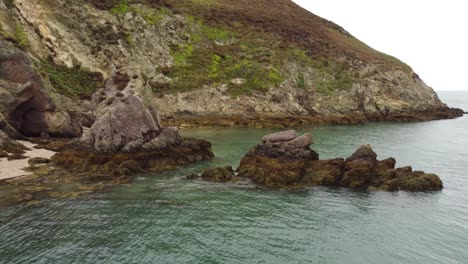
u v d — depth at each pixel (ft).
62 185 113.60
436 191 115.96
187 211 96.63
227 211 97.40
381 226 89.76
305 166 128.88
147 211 95.86
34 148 156.46
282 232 85.46
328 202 105.29
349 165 125.59
